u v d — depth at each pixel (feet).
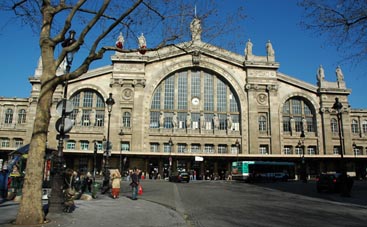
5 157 171.63
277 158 182.50
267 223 39.01
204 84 193.57
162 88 189.47
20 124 189.88
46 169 68.74
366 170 196.95
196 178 185.16
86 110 182.70
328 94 197.16
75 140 177.27
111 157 175.83
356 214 47.34
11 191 62.08
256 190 97.25
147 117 182.09
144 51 42.96
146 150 178.50
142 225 36.29
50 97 36.63
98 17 36.65
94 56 38.40
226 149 186.09
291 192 89.92
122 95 182.50
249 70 192.75
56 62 36.99
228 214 46.85
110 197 70.64
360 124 208.74
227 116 190.39
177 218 41.86
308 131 195.42
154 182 142.72
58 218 38.65
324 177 89.97
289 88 196.44
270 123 187.32
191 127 186.80
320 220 41.47
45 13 37.78
